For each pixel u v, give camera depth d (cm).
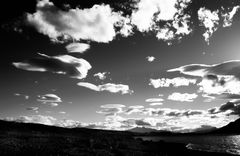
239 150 9881
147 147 7106
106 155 3516
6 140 4609
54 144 4553
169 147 8088
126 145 6538
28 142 4559
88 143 5375
